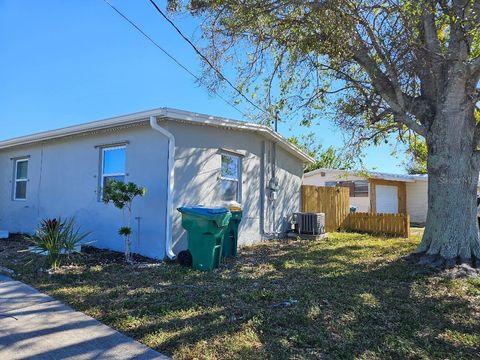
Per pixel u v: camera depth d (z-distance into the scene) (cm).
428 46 709
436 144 730
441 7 670
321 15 693
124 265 712
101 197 921
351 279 620
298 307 473
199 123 852
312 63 840
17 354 349
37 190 1136
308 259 798
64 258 730
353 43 745
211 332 396
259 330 403
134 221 836
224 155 951
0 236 1068
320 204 1379
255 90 912
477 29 614
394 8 684
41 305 485
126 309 467
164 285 573
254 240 1052
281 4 700
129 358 343
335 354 354
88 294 527
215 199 906
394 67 734
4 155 1305
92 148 955
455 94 696
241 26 759
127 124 841
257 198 1073
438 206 725
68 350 358
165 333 394
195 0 755
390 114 873
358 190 2086
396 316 454
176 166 797
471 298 528
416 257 742
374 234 1323
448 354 361
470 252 697
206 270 675
